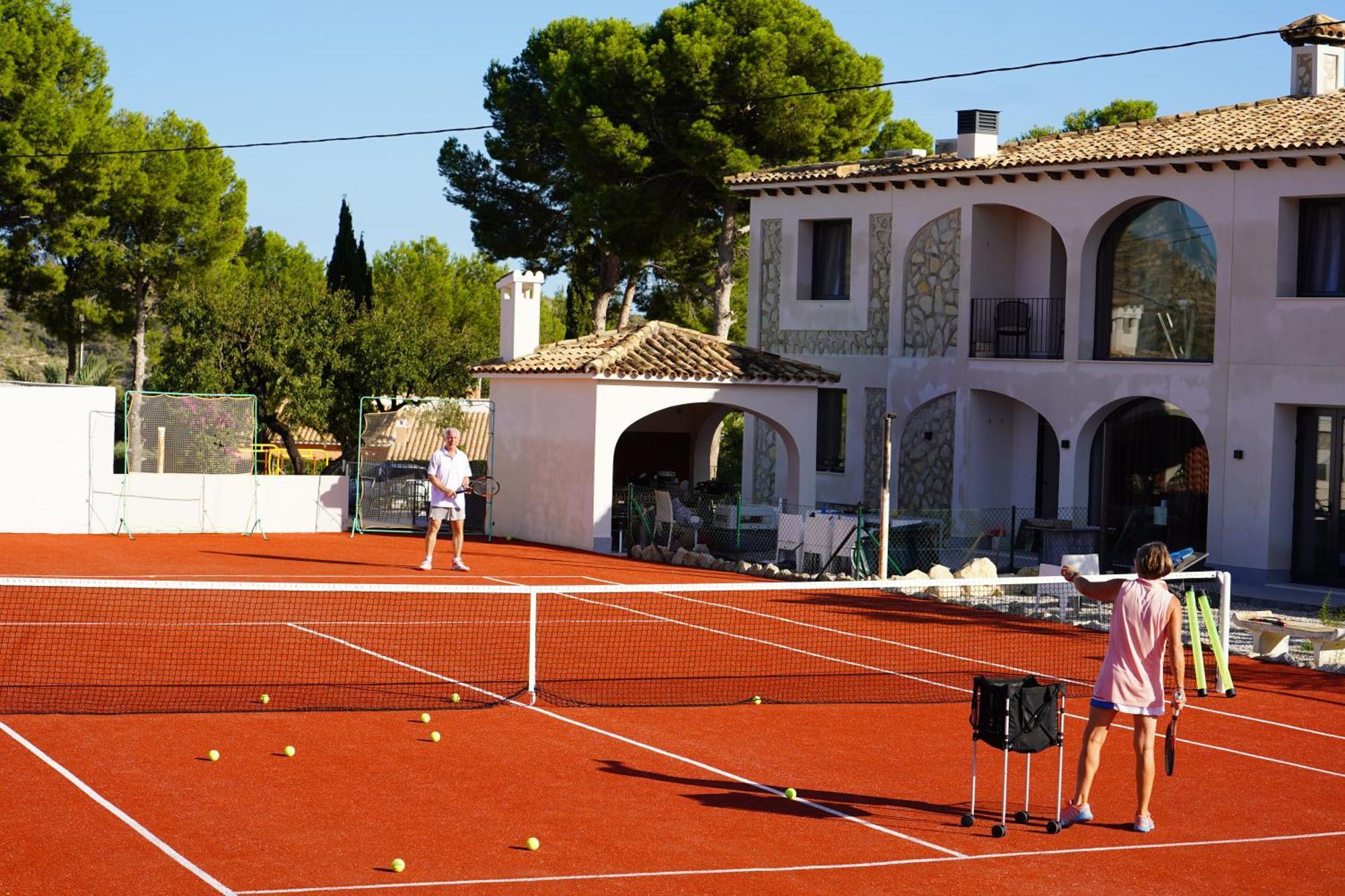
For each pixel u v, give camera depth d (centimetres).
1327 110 2631
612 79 3859
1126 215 2689
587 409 2645
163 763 1039
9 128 4378
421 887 783
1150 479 2670
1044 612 2028
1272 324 2417
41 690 1274
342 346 3609
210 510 2769
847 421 3108
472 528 2939
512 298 3247
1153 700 945
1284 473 2434
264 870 804
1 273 4553
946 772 1098
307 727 1170
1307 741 1272
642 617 1861
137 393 2791
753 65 3766
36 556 2295
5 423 2594
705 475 3466
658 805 973
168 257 4878
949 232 2933
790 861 855
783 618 1900
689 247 4238
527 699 1313
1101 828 955
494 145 4503
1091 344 2708
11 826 871
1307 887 839
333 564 2331
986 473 2927
